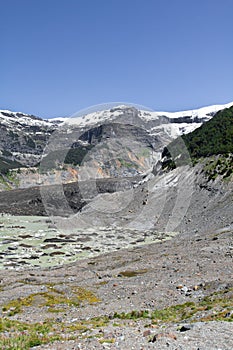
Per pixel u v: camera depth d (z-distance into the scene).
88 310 29.59
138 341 15.11
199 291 30.47
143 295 32.31
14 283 41.75
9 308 31.64
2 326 22.67
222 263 40.16
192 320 20.16
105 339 15.86
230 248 47.12
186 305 26.67
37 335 18.77
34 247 67.06
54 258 58.25
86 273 45.78
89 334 18.23
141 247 57.97
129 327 19.67
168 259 47.38
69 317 27.84
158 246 57.62
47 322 26.03
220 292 27.95
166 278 37.72
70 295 35.25
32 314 29.47
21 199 163.75
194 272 38.47
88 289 37.09
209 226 67.44
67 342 16.44
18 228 92.19
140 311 26.48
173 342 14.11
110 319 25.33
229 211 70.06
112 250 57.84
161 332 15.77
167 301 29.36
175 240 61.25
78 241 59.91
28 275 46.16
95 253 57.03
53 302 32.94
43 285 39.81
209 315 20.62
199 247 51.44
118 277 41.47
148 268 44.28
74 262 54.16
